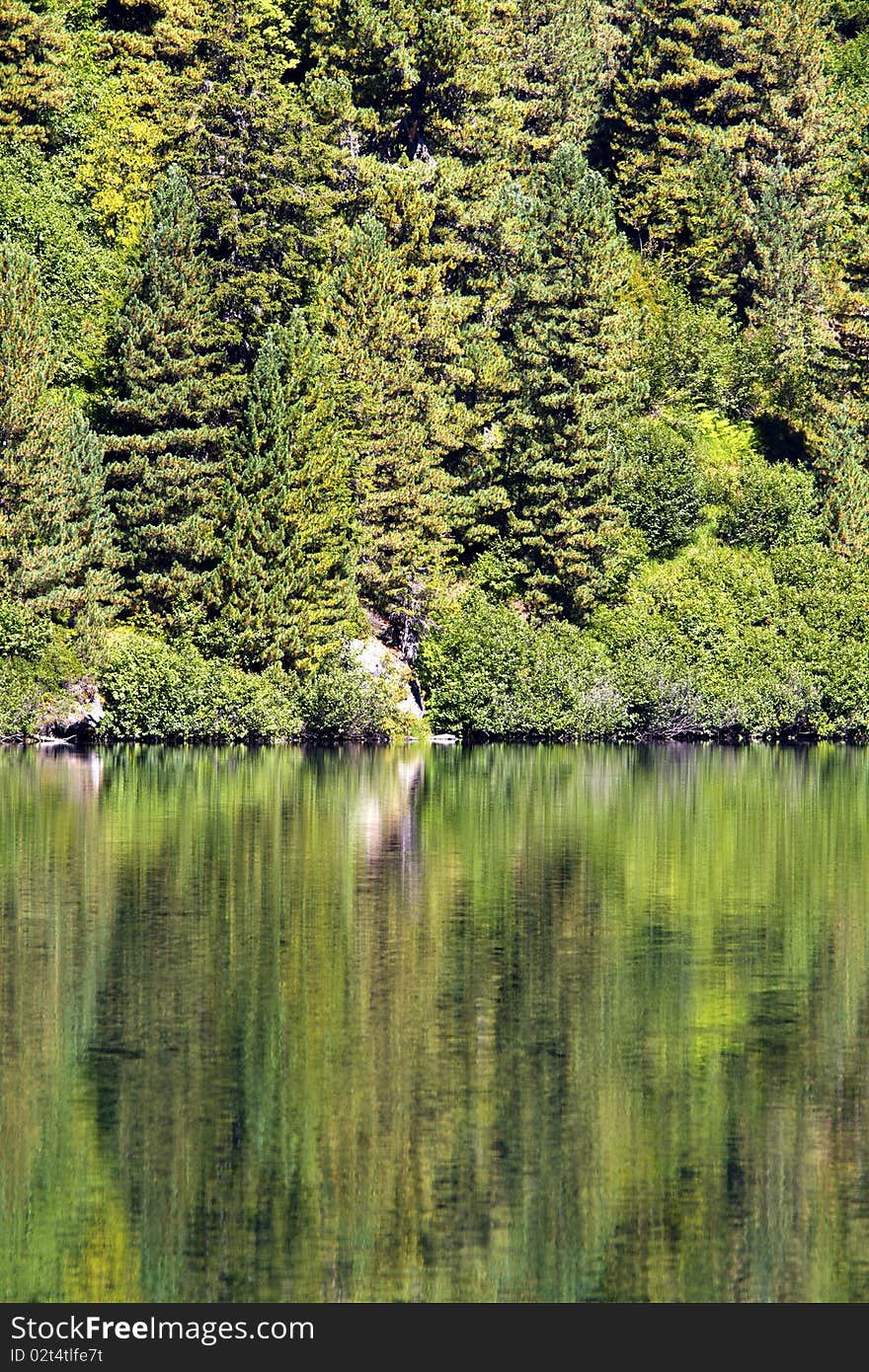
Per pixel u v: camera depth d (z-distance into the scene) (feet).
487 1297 67.87
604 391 348.79
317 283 339.77
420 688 327.67
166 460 295.69
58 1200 72.95
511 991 104.12
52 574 275.59
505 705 321.93
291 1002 100.58
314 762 263.90
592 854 161.17
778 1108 84.12
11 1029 94.32
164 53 355.77
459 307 344.69
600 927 123.85
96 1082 85.92
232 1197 73.72
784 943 119.03
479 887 140.26
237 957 111.04
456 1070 88.84
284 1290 67.67
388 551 326.85
